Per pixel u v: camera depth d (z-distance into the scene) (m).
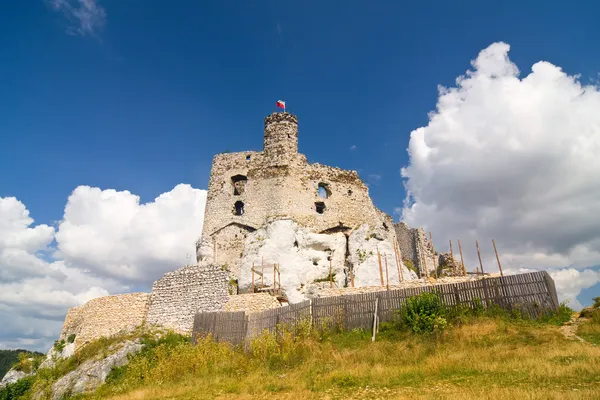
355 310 25.03
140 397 19.02
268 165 46.25
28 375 33.56
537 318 21.22
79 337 36.91
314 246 42.44
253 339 25.81
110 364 27.86
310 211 44.84
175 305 35.03
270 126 48.03
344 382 16.52
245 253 41.31
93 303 38.06
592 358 15.22
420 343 20.55
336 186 47.19
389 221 54.38
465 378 15.16
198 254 44.22
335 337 23.98
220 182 47.19
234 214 45.28
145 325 34.47
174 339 30.39
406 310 23.19
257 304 32.38
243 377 20.44
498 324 20.84
